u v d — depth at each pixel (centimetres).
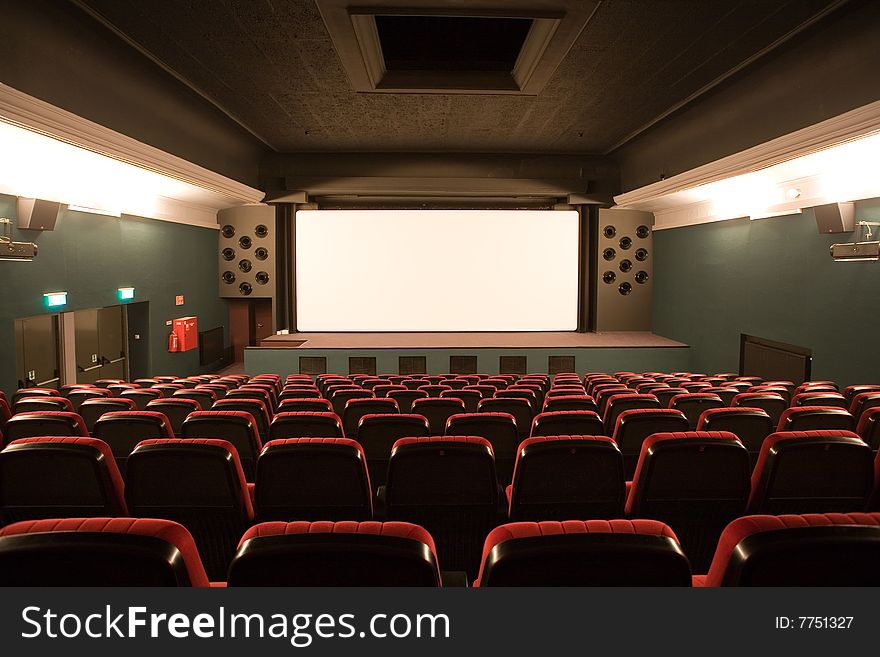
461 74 936
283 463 288
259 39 757
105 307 1109
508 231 1535
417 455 297
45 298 888
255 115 1111
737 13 683
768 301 1067
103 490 285
